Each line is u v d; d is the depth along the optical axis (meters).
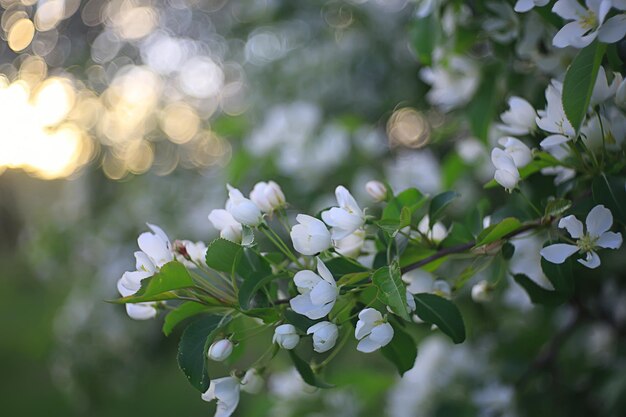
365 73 1.63
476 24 0.94
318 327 0.72
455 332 0.75
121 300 0.73
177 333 1.77
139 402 2.47
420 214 0.87
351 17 1.61
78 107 2.02
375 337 0.72
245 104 1.84
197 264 0.77
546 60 0.90
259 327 0.75
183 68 2.07
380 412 1.28
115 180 2.02
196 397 2.54
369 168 1.33
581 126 0.76
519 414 1.10
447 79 0.99
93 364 1.81
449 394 1.17
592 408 1.10
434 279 0.81
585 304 1.08
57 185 2.37
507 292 1.09
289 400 1.22
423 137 1.61
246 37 1.79
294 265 0.77
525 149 0.79
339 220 0.75
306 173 1.30
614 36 0.74
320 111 1.53
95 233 1.88
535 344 1.24
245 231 0.75
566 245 0.75
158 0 2.10
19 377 2.91
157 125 2.05
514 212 0.81
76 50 2.09
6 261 3.41
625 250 1.05
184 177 1.87
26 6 2.09
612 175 0.78
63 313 1.90
